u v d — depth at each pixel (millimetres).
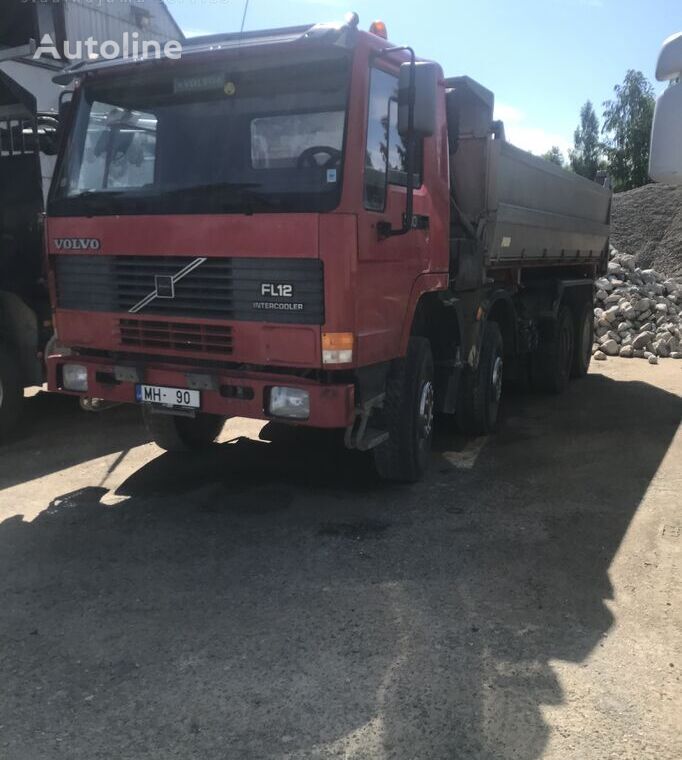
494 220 5953
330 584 3811
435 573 3941
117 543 4301
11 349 6375
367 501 4988
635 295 12766
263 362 4188
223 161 4242
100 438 6520
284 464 5770
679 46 2391
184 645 3246
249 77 4230
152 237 4363
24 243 6332
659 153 2471
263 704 2840
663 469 5719
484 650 3217
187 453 6062
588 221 9695
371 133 4207
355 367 4121
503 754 2580
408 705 2840
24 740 2635
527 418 7445
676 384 9281
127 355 4723
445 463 5855
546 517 4730
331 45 3949
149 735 2664
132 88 4547
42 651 3193
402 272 4625
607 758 2568
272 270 4082
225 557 4121
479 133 5871
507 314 7121
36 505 4895
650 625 3441
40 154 6352
